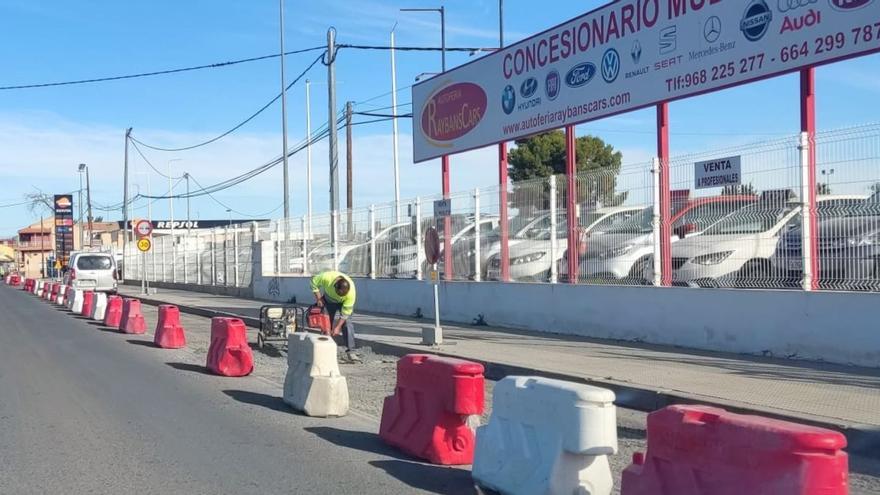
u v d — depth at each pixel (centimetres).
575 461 596
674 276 1448
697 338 1388
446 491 685
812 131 1280
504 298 1872
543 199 1784
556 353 1390
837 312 1170
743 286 1323
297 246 3034
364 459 789
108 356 1590
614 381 1082
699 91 1501
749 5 1395
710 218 1380
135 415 998
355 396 1145
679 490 522
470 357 1358
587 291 1630
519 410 650
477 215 1998
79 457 793
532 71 1964
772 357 1257
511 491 634
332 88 2942
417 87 2477
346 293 1487
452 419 776
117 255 6319
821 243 1202
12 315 2805
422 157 2453
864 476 720
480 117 2166
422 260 2205
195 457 794
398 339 1648
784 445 463
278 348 1667
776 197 1264
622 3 1678
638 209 1530
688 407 546
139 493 676
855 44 1220
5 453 808
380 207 2434
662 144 1600
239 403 1085
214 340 1392
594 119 1767
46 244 11656
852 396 949
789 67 1325
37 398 1112
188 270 4359
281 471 745
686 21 1525
